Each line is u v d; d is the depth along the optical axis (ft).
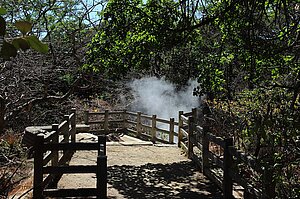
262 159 12.88
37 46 3.10
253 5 13.21
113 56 21.20
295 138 11.46
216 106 27.84
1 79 19.53
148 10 18.29
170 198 19.89
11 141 21.95
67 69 24.08
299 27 15.12
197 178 24.13
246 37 15.17
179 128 36.01
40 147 17.26
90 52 21.58
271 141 11.71
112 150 33.86
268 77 18.53
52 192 16.92
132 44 19.61
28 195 15.99
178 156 31.37
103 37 20.57
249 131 12.21
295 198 10.40
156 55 19.58
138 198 19.81
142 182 23.09
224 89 22.48
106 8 19.49
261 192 14.05
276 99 14.51
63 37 25.11
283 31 14.61
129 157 30.78
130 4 18.92
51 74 23.12
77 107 47.60
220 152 26.40
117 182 22.99
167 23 17.22
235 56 18.54
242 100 23.16
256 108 17.12
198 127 26.71
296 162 11.14
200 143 26.63
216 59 21.25
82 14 24.64
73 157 29.30
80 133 40.57
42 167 17.04
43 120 36.78
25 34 3.10
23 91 22.13
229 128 25.52
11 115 19.39
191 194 20.66
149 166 27.53
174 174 25.13
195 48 23.72
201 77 22.26
